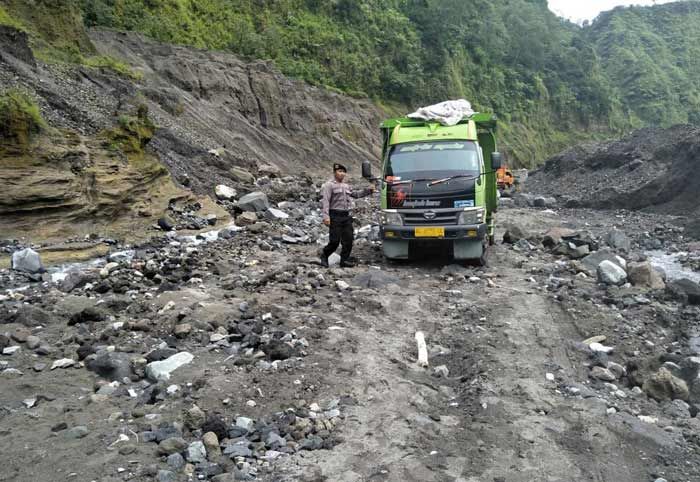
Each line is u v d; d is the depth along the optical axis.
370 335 7.10
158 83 28.00
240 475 4.11
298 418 4.98
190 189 15.12
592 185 24.62
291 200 18.20
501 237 14.30
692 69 121.00
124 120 13.63
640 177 22.86
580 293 8.87
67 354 6.18
